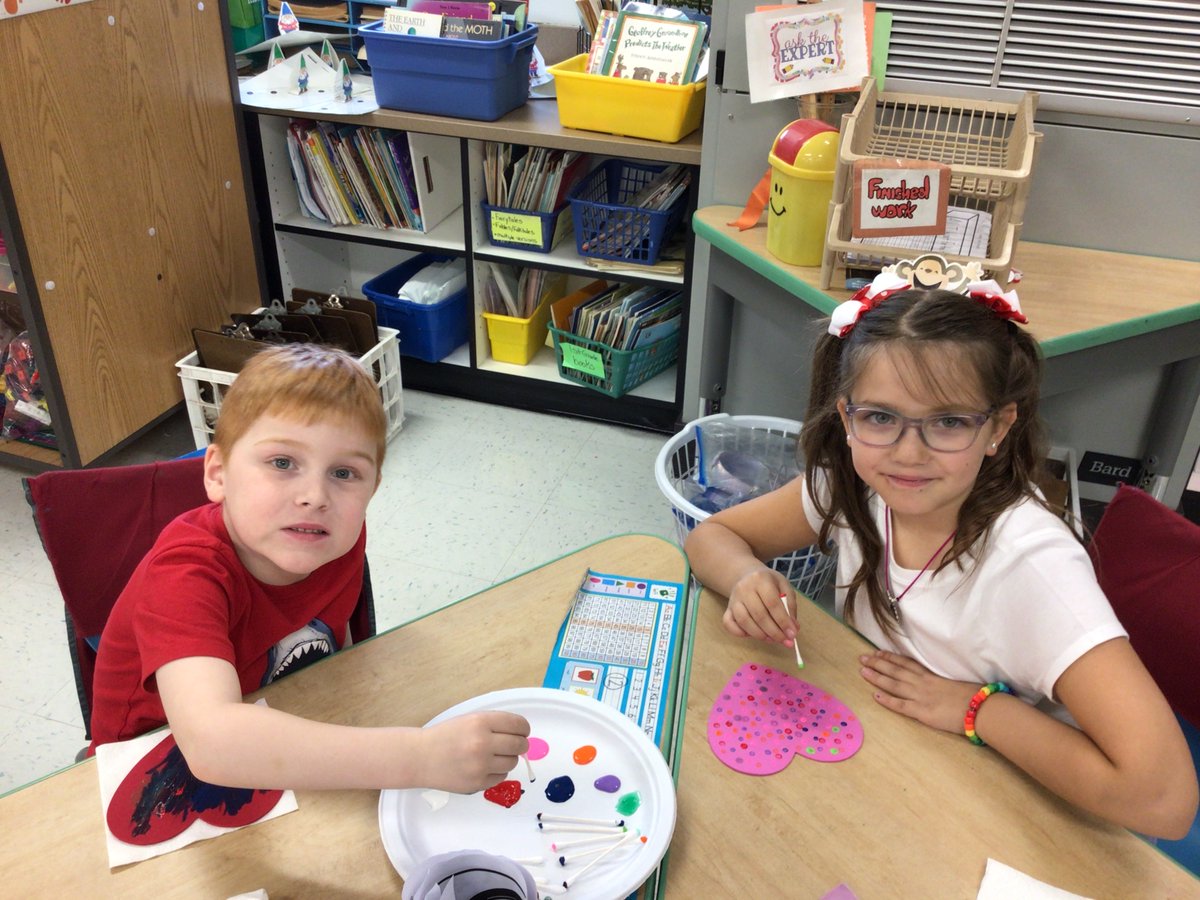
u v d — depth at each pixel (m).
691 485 2.14
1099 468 2.40
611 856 0.84
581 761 0.93
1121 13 1.82
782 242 1.91
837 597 1.27
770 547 1.30
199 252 2.65
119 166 2.30
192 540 0.98
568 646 1.07
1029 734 0.92
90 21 2.14
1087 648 0.94
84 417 2.36
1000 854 0.85
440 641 1.07
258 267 2.93
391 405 2.76
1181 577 1.14
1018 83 1.94
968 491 1.06
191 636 0.91
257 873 0.81
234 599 0.99
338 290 2.98
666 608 1.13
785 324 2.05
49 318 2.20
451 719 0.87
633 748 0.93
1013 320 1.03
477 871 0.73
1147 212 1.98
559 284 3.01
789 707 1.00
